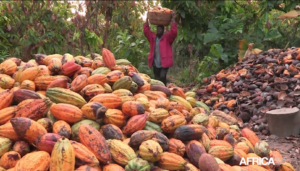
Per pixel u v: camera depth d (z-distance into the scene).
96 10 9.45
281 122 5.90
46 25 8.74
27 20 8.74
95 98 2.95
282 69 7.51
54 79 3.22
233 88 7.96
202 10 11.63
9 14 8.71
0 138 2.54
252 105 6.98
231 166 2.82
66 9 9.38
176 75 12.86
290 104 6.48
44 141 2.41
